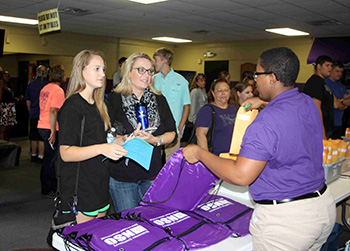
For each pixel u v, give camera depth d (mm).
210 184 1707
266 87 1521
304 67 11180
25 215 3861
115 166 2236
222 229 1577
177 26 9289
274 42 11703
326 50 10391
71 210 1753
